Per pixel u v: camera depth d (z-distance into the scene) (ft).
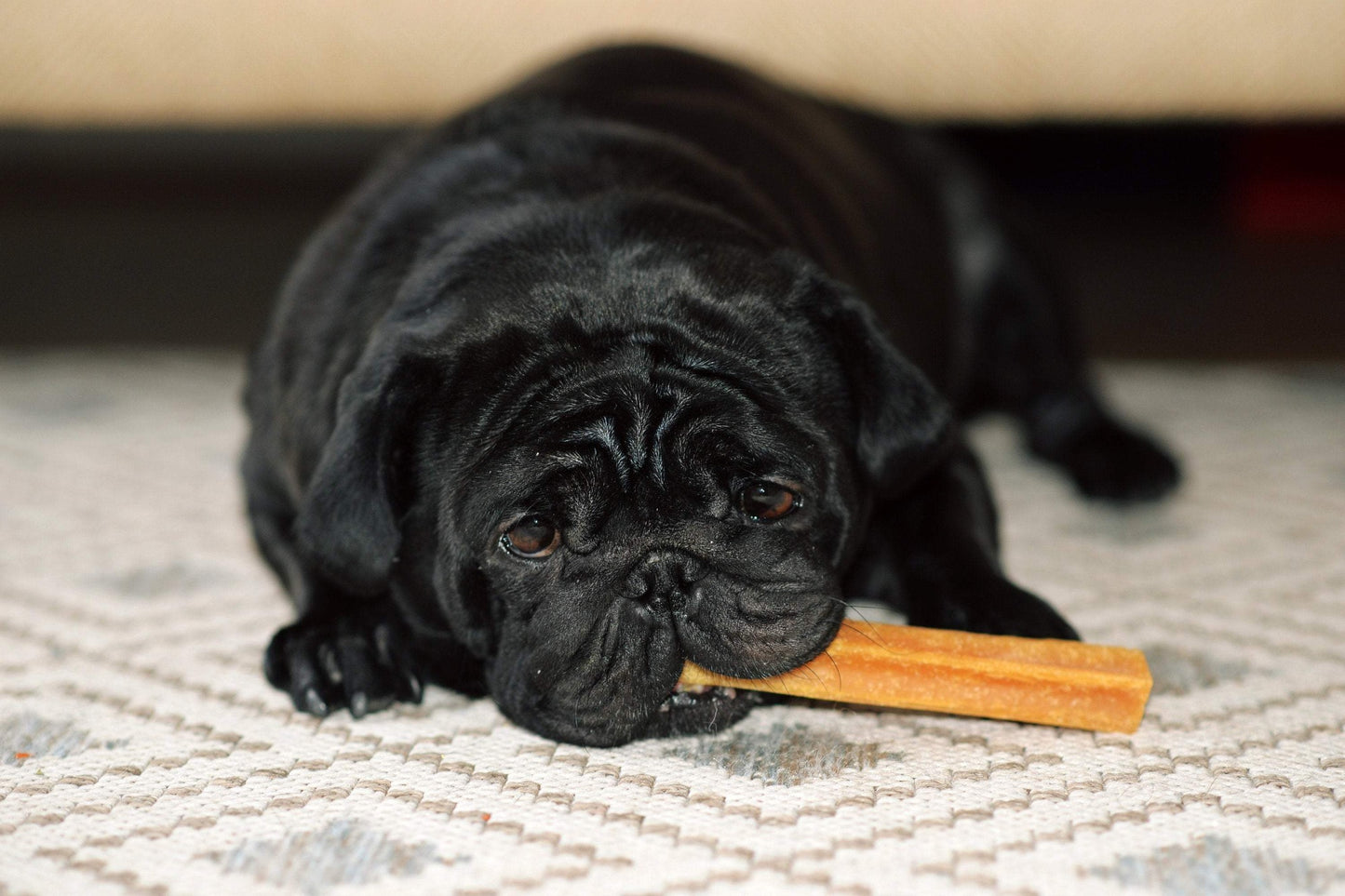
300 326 2.24
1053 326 2.97
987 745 1.89
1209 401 3.11
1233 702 1.97
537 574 1.96
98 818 1.76
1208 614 2.19
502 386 1.96
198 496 2.67
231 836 1.73
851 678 1.91
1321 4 2.83
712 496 1.95
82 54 2.97
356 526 1.93
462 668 2.05
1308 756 1.85
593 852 1.71
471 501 1.94
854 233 2.43
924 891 1.65
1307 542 2.42
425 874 1.68
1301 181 5.12
